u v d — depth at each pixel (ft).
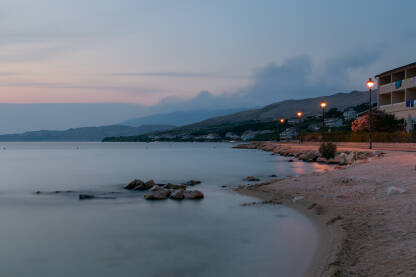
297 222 35.14
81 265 26.00
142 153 314.14
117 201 55.06
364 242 24.90
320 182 56.03
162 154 287.69
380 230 27.25
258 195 53.26
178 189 61.36
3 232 36.24
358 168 69.31
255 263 24.52
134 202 53.42
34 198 61.11
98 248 30.01
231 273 23.06
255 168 125.18
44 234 35.29
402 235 25.21
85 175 109.40
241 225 35.27
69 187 78.18
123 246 30.32
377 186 46.83
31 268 25.70
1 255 28.63
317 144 226.38
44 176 107.14
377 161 79.71
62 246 30.91
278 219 37.06
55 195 64.95
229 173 108.37
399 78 182.50
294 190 52.13
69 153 327.47
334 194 45.29
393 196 39.24
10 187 79.15
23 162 185.06
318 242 27.94
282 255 25.67
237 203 48.42
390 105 183.62
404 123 168.04
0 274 24.66
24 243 32.04
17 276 24.32
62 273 24.67
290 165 134.00
